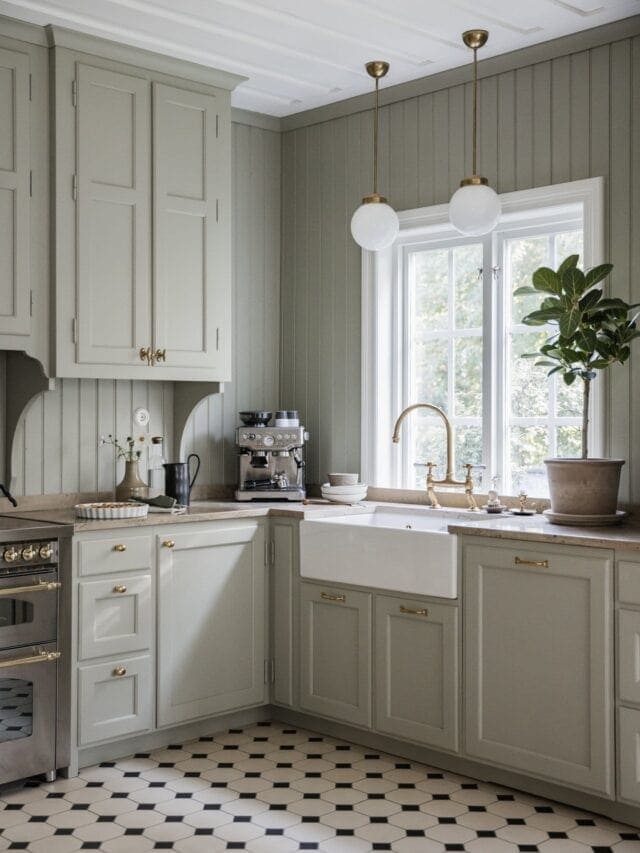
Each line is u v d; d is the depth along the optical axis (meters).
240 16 3.73
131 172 4.02
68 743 3.54
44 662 3.46
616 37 3.74
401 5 3.62
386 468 4.64
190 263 4.23
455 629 3.56
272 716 4.34
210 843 3.02
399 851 2.97
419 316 4.60
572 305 3.46
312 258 4.89
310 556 4.06
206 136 4.28
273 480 4.57
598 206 3.79
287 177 5.00
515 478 4.23
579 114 3.88
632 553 3.06
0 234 3.67
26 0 3.56
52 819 3.19
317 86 4.51
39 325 3.79
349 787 3.49
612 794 3.14
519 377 4.22
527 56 4.01
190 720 3.97
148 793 3.42
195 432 4.66
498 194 4.13
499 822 3.19
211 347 4.31
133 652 3.77
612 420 3.75
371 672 3.86
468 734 3.53
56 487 4.18
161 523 3.84
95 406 4.31
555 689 3.28
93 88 3.89
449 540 3.55
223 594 4.08
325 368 4.84
